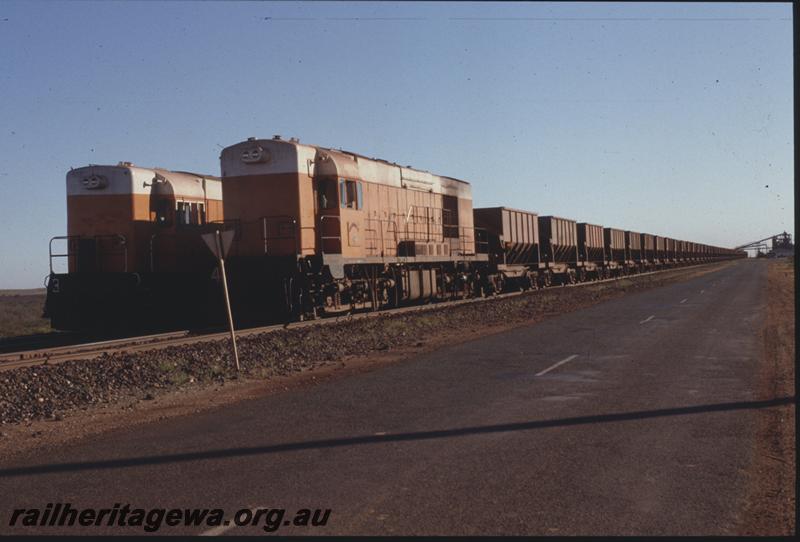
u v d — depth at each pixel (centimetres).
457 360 1492
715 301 3111
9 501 644
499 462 721
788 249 19575
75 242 2245
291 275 2030
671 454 742
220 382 1327
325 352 1683
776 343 1666
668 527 541
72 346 1759
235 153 2117
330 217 2150
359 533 540
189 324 2323
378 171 2511
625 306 2930
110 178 2230
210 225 2227
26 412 1102
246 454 775
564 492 625
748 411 941
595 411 958
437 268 3019
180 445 828
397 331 2061
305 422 930
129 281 2148
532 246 4353
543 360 1457
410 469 702
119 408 1114
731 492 622
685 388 1112
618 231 6359
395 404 1036
